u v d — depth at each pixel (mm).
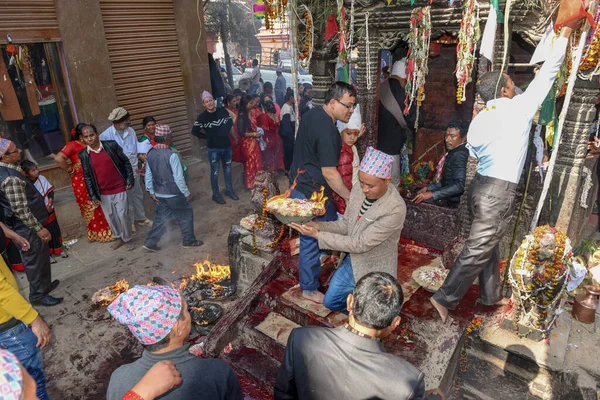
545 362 2992
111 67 6961
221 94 9148
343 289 3170
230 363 3566
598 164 5008
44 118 6465
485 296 3414
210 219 7371
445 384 3037
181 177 5809
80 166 6098
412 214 4375
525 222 3705
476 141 2996
